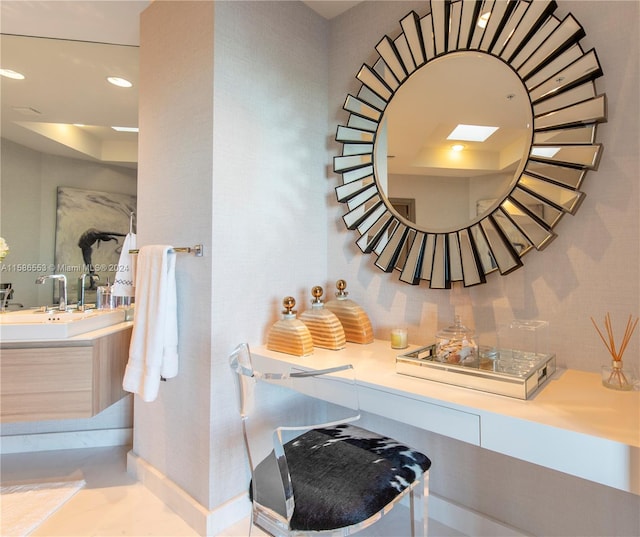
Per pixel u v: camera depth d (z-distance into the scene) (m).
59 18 1.94
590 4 1.25
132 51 2.20
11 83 2.12
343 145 1.88
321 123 1.99
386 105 1.74
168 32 1.75
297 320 1.60
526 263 1.40
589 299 1.26
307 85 1.91
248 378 1.08
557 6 1.31
